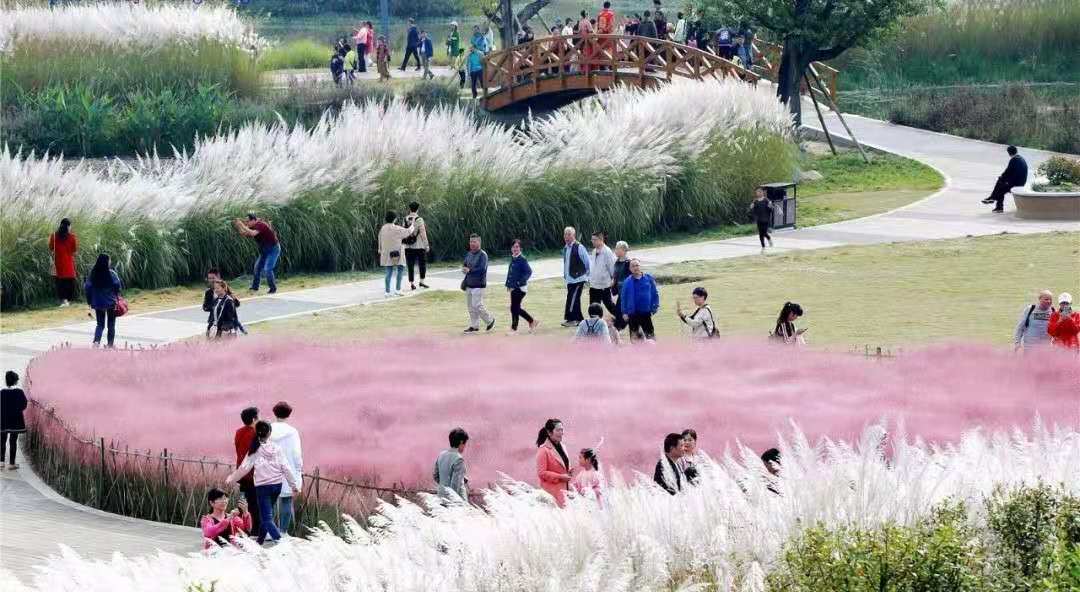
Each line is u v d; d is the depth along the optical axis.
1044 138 84.19
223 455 27.91
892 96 102.81
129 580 16.39
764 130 65.06
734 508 16.94
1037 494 16.95
